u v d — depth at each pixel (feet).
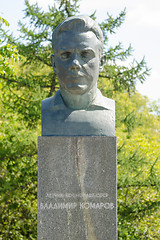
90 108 12.26
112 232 11.52
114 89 27.20
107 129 12.12
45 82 27.61
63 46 11.50
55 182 11.62
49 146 11.68
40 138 11.69
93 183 11.60
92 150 11.64
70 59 11.51
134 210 24.13
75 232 11.53
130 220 25.48
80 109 12.23
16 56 22.81
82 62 11.50
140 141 35.45
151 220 28.17
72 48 11.41
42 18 26.30
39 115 25.36
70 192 11.59
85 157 11.64
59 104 12.21
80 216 11.56
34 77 27.40
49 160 11.66
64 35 11.59
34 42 26.99
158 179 24.62
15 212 27.61
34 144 25.55
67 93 11.96
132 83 26.61
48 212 11.58
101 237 11.51
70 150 11.66
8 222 27.66
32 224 27.43
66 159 11.65
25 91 27.12
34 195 26.86
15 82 26.91
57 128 12.09
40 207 11.59
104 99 12.84
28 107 25.81
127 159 24.26
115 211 11.55
